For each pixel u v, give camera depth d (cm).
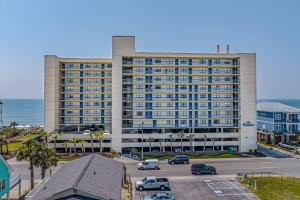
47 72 9544
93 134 9075
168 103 9500
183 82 9556
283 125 10775
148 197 4750
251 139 9525
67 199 3231
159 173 6744
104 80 10338
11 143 10325
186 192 5325
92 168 4262
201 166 6669
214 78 9688
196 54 9525
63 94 10250
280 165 7612
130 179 6172
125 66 9375
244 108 9525
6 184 4344
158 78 9488
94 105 10325
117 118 9225
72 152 9081
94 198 3303
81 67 10269
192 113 9581
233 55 9544
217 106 9681
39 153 5109
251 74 9538
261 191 5338
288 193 5219
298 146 10056
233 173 6756
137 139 9294
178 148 9425
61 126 10175
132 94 9412
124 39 9275
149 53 9369
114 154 8800
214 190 5438
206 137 9512
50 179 4288
